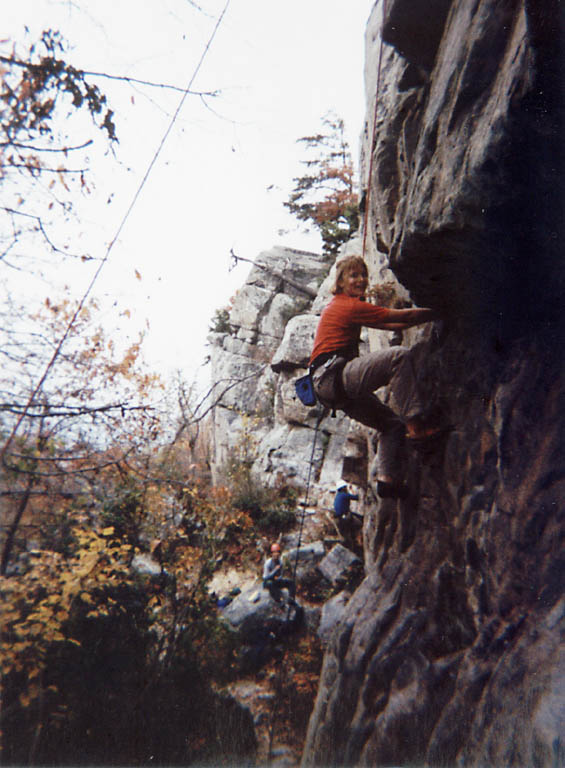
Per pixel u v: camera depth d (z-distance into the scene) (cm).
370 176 361
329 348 271
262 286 1357
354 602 321
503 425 229
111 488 332
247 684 390
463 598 254
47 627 263
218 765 279
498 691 193
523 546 216
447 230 206
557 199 187
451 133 212
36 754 247
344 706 277
